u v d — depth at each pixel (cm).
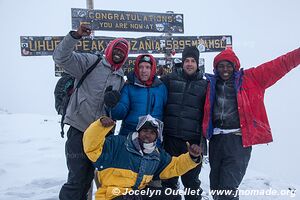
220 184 432
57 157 836
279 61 425
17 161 787
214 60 446
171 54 586
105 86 406
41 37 523
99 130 357
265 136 421
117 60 411
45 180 633
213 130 436
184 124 443
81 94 404
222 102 432
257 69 436
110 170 379
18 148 937
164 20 589
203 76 461
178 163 396
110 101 366
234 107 429
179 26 599
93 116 402
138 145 382
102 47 544
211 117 435
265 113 430
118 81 418
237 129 427
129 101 426
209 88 441
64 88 428
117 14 557
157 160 393
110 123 357
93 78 405
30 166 754
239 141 425
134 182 382
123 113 419
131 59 560
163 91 442
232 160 423
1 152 884
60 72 523
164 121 451
